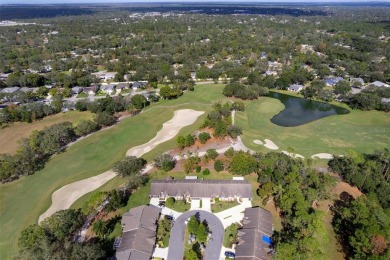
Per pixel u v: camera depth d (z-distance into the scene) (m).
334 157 98.81
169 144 108.81
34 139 101.12
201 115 133.50
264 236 64.56
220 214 73.69
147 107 146.62
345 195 79.94
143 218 68.56
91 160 99.81
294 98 162.12
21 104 147.88
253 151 103.25
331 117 135.00
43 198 81.56
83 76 189.75
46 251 55.66
